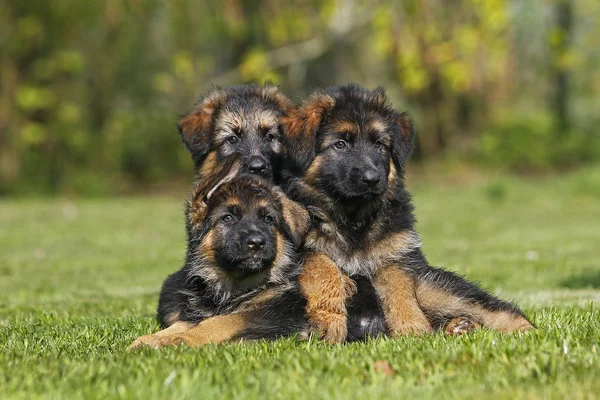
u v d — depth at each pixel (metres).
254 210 7.28
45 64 28.64
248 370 5.36
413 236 7.75
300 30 28.52
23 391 4.87
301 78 29.92
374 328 7.16
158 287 11.55
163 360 5.61
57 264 14.27
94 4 28.39
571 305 8.70
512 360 5.43
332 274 7.19
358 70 30.89
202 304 7.28
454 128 32.88
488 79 32.81
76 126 29.14
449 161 31.94
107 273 13.22
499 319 7.01
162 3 29.03
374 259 7.47
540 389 4.86
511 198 25.78
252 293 7.07
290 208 7.52
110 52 29.30
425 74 29.56
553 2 33.19
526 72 35.72
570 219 20.91
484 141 32.34
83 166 29.67
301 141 7.90
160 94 30.23
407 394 4.82
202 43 29.75
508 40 32.53
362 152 7.70
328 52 30.03
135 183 30.47
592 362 5.36
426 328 7.03
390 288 7.30
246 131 9.66
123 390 4.82
